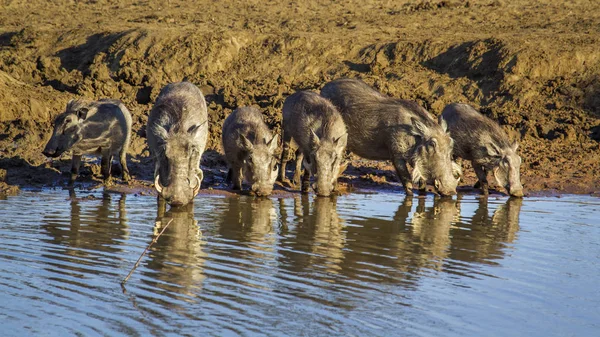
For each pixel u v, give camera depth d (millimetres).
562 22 67000
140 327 17391
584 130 47875
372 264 22797
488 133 35781
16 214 29266
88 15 78188
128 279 20828
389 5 81562
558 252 24688
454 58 57156
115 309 18516
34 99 49781
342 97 36500
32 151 42656
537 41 57844
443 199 34844
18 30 69375
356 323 17719
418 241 25984
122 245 24594
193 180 29984
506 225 29000
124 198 33125
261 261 22891
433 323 17828
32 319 17859
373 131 35719
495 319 18188
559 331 17516
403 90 53156
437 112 50938
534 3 76500
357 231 27422
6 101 48469
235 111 35875
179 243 24969
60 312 18297
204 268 21984
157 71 57469
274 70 58625
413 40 60469
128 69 56750
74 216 29031
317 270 21984
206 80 55531
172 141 29281
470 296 19844
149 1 85312
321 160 33594
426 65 57844
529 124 47750
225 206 31672
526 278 21578
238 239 25719
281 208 31578
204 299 19234
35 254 23312
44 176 37625
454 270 22281
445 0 79250
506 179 35594
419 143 35000
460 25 68688
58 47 64312
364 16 74688
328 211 31156
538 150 44875
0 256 23016
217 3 83625
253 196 34156
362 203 33281
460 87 53969
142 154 42469
